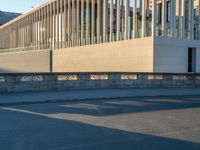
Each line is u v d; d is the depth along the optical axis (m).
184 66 29.92
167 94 18.27
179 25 30.83
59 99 15.34
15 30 67.06
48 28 50.84
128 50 30.77
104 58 34.34
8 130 8.64
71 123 9.69
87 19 40.00
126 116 10.98
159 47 28.33
